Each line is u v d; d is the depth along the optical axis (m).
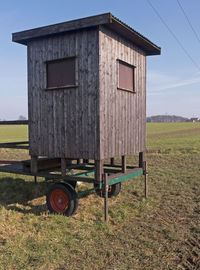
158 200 7.82
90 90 6.20
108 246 4.83
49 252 4.53
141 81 8.29
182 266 4.20
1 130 71.25
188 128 70.94
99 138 6.09
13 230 5.46
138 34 6.99
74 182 7.37
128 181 10.28
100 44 6.07
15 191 8.58
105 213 6.01
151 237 5.23
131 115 7.64
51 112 6.87
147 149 21.73
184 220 6.20
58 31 6.39
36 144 7.14
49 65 6.92
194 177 10.78
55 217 6.02
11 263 4.17
